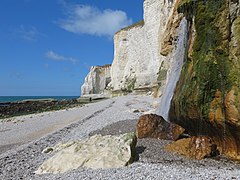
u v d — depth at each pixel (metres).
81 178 7.34
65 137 15.20
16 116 38.19
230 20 9.97
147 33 61.94
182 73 12.51
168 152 9.78
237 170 7.93
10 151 12.31
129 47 74.25
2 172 8.74
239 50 9.55
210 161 8.93
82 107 45.38
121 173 7.54
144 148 10.31
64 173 8.07
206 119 10.04
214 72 9.95
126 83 71.44
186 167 8.21
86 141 10.14
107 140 9.86
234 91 9.23
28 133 19.97
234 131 9.20
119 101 46.41
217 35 10.29
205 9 10.89
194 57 11.25
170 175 7.25
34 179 7.81
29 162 9.97
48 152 11.49
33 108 54.22
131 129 14.43
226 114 9.31
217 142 10.09
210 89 9.98
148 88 58.53
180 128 11.54
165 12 45.34
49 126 23.03
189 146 9.66
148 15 61.59
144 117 12.23
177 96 12.17
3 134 20.34
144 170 7.77
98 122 19.89
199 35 11.13
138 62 67.50
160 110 16.27
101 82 108.94
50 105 62.09
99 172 7.77
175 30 18.08
